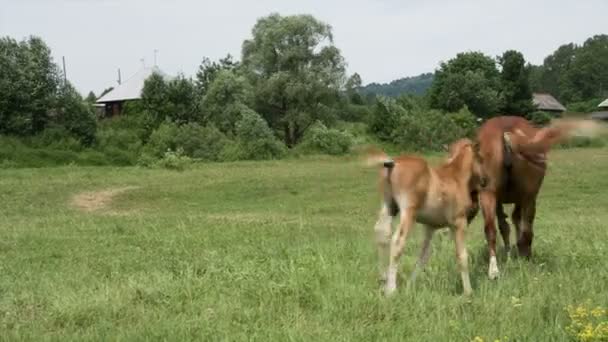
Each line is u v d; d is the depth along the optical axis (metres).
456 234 8.04
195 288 8.01
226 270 8.97
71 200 25.50
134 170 37.34
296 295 7.50
